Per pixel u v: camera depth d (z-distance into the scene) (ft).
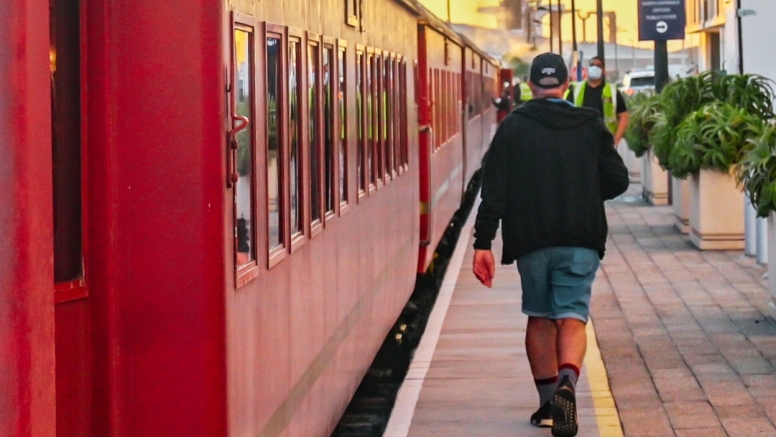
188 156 27.50
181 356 27.81
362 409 68.80
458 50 161.27
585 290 50.11
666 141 125.80
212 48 27.45
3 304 21.99
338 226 50.85
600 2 269.44
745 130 110.11
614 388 60.39
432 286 112.16
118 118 27.40
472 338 76.69
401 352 84.43
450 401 60.29
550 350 53.26
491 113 289.33
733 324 76.43
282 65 38.09
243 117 29.30
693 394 58.90
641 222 140.97
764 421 53.67
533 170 49.83
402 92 83.35
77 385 26.99
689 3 369.09
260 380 33.30
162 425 27.96
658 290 90.99
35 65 22.30
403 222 82.58
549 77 50.90
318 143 45.73
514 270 107.45
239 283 30.12
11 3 21.84
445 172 130.00
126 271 27.66
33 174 22.22
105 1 27.17
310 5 44.16
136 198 27.50
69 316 26.76
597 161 50.08
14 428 22.00
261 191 34.14
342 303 51.75
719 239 112.88
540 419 54.60
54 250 26.04
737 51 129.49
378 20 68.59
